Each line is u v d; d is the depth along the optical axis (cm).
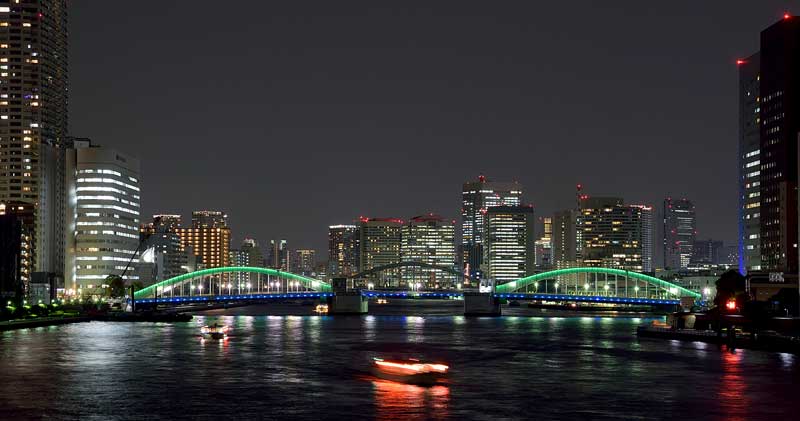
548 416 11869
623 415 11975
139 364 17112
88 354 18850
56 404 12719
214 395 13400
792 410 12369
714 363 17512
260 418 11712
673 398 13250
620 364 17412
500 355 19362
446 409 12269
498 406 12512
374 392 13638
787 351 19825
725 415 12031
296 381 14812
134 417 11844
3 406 12575
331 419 11638
